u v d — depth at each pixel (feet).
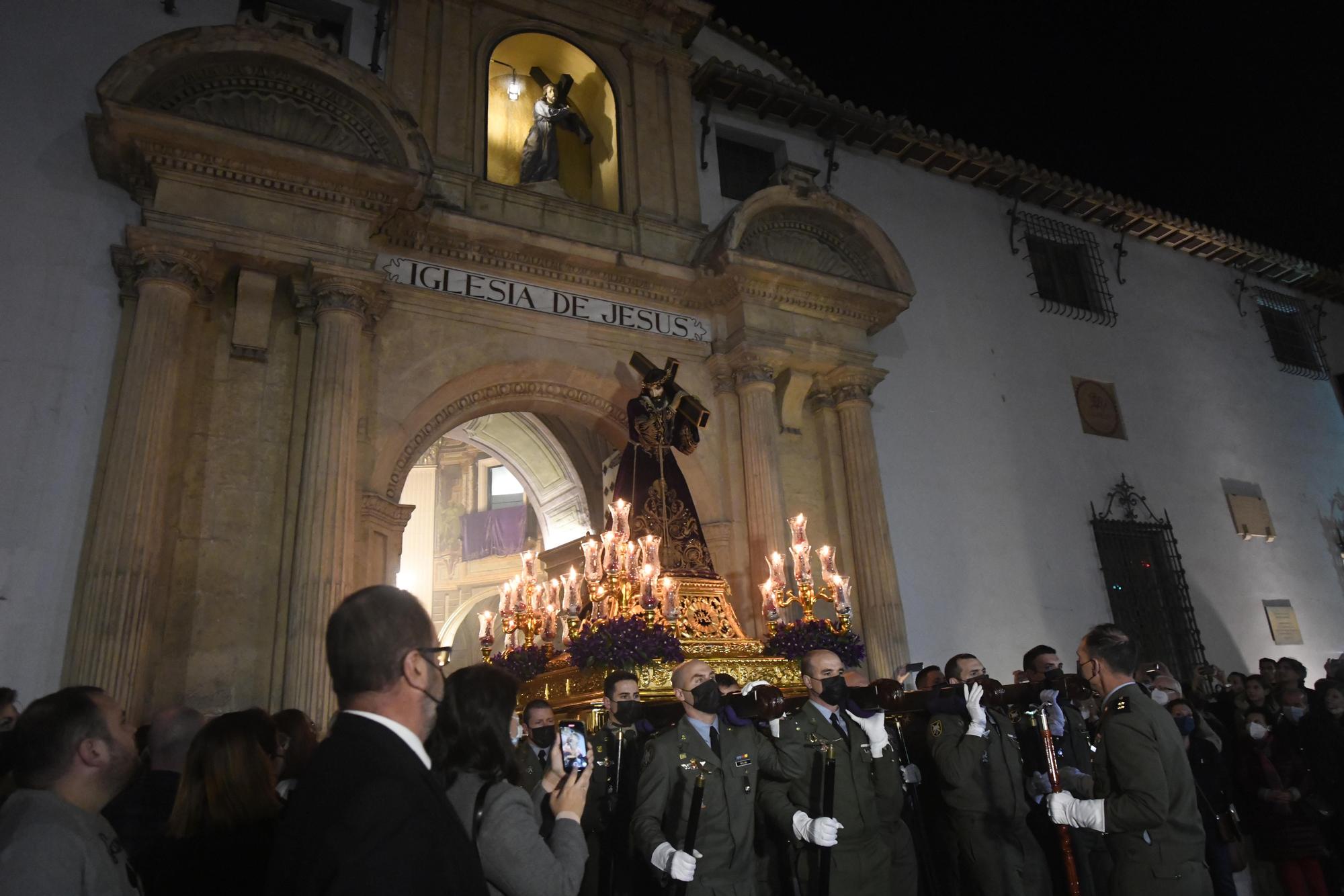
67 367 26.73
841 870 15.56
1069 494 44.78
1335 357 61.16
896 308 39.63
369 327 30.45
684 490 32.14
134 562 24.14
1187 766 13.19
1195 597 46.57
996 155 48.34
